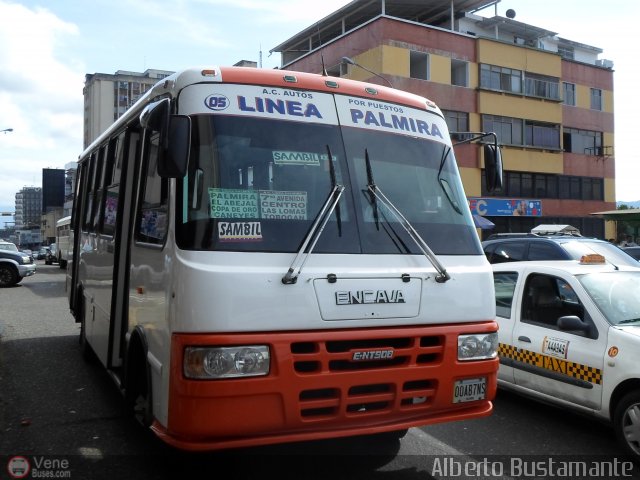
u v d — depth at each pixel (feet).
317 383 11.49
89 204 24.97
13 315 42.27
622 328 16.83
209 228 11.70
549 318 19.16
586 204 143.02
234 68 13.30
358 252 12.57
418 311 12.73
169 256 12.11
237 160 12.39
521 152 129.70
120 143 18.94
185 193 11.96
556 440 17.13
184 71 13.00
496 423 18.65
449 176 15.10
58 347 29.81
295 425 11.45
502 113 125.08
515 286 20.59
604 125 147.13
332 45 118.21
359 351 11.89
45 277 89.20
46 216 266.98
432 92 114.42
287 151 12.89
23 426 17.76
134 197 16.63
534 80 131.75
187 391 11.03
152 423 13.02
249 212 12.09
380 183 13.67
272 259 11.78
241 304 11.21
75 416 18.74
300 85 13.73
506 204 125.18
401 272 12.70
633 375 15.70
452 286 13.34
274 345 11.27
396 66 108.47
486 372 13.50
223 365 10.96
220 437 11.14
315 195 12.81
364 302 12.13
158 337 12.73
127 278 16.96
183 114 12.50
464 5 126.21
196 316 11.14
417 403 12.69
